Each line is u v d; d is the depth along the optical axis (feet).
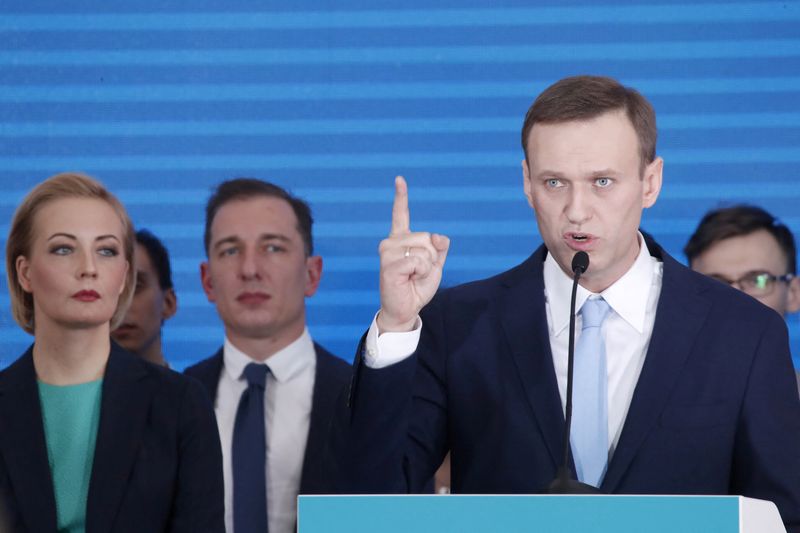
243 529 30.83
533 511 15.34
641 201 21.88
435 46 35.73
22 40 36.04
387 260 20.21
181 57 35.96
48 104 35.88
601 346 22.47
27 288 26.86
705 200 35.06
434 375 23.08
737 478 21.94
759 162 35.09
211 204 33.45
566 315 22.81
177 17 35.99
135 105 35.88
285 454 31.53
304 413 32.01
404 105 35.68
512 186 35.40
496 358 22.81
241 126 35.78
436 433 22.90
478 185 35.40
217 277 32.86
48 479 24.70
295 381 32.24
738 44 35.27
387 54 35.76
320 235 35.37
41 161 35.73
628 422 21.67
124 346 33.30
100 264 26.27
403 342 20.35
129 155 35.76
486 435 22.45
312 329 35.19
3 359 34.81
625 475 21.40
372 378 20.25
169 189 35.65
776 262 33.47
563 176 21.15
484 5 35.63
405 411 20.36
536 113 21.65
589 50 35.40
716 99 35.19
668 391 21.80
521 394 22.38
